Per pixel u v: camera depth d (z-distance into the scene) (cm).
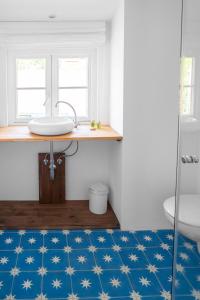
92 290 222
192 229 194
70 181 378
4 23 344
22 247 276
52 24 347
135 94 289
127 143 296
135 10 278
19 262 253
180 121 173
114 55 333
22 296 215
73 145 371
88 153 375
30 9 309
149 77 288
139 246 280
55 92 372
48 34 349
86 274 240
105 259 259
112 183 355
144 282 231
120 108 305
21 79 368
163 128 296
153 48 284
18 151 368
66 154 373
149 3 278
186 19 166
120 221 312
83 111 380
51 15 328
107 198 365
